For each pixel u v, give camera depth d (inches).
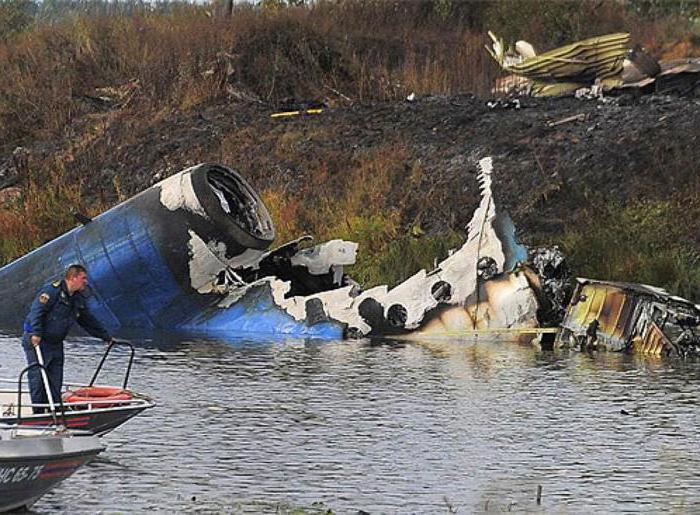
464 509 1307.8
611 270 2748.5
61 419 1432.1
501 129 3457.2
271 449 1535.4
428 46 4239.7
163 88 4037.9
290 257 2581.2
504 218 2402.8
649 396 1877.5
